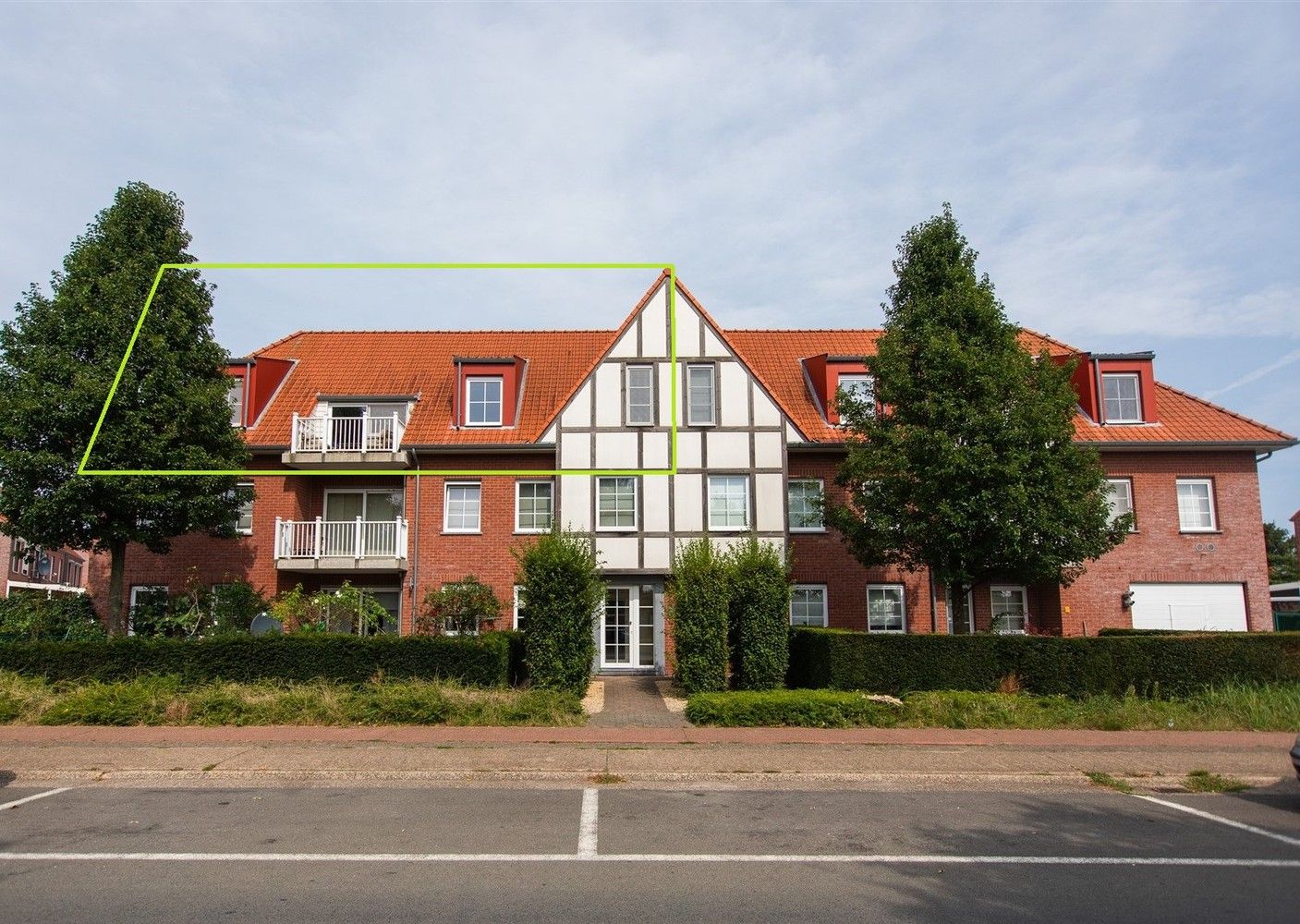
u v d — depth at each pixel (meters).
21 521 16.94
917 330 17.48
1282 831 8.14
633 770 10.60
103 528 17.47
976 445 16.34
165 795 9.53
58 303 17.23
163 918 5.68
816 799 9.42
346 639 15.61
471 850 7.35
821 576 22.09
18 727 13.13
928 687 15.65
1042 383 17.08
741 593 17.12
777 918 5.74
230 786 9.97
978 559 17.06
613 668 21.25
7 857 7.10
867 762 10.99
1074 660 15.62
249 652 15.52
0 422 16.88
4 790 9.80
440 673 15.59
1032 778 10.45
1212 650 15.74
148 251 18.30
